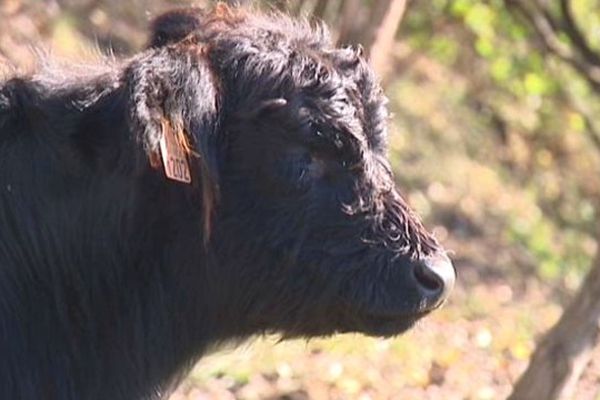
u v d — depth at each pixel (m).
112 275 9.09
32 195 8.94
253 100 8.98
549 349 14.39
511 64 27.45
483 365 20.38
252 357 18.17
